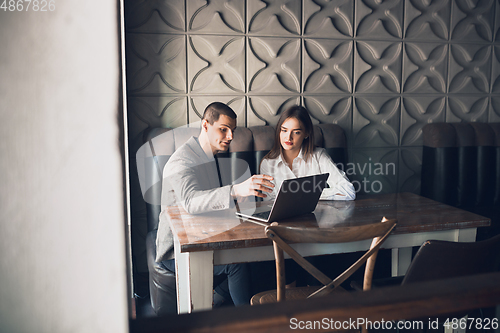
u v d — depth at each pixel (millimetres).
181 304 1695
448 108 3330
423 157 3252
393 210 1925
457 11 3217
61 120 301
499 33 3348
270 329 379
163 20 2691
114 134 310
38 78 294
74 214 311
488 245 1233
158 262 1946
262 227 1614
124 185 318
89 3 300
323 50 2988
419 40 3176
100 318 324
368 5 3027
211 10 2756
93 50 303
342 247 1612
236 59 2846
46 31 293
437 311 425
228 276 1837
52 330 318
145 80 2721
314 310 390
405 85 3209
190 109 2820
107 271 321
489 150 3172
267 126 2859
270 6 2854
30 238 304
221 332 367
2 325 307
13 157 295
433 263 1236
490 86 3400
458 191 3160
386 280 1659
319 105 3049
